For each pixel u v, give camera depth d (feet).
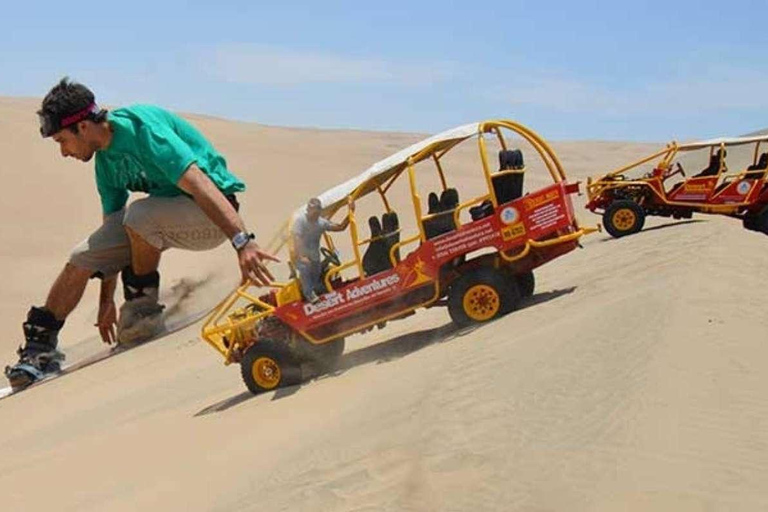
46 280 134.31
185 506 25.81
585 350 25.17
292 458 25.59
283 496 22.17
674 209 73.10
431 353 35.83
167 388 45.96
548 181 183.73
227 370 48.11
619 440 18.28
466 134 39.63
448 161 231.09
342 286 40.14
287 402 36.35
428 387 26.50
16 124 199.31
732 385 20.40
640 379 21.13
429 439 21.65
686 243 50.24
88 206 166.50
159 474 31.24
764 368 21.50
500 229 38.93
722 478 16.44
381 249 40.55
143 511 27.04
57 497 32.09
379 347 42.04
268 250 41.19
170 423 38.37
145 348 54.19
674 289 30.91
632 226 69.67
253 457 28.76
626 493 16.33
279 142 246.27
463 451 20.21
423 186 177.06
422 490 18.99
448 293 39.60
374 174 39.70
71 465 35.68
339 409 31.24
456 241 39.06
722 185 72.08
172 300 42.86
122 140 32.99
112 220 35.63
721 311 26.99
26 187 170.50
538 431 19.98
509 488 17.78
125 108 33.73
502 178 39.17
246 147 231.91
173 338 55.98
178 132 34.06
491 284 38.65
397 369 34.58
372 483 20.63
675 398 19.72
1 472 37.24
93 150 33.42
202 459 31.24
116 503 28.78
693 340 23.67
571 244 39.11
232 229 32.45
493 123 39.99
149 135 32.78
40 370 39.22
